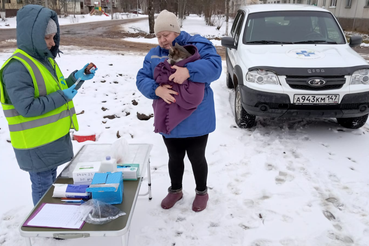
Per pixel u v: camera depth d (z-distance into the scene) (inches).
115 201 84.0
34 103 84.0
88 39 651.5
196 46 97.9
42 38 84.4
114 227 74.9
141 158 108.1
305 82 160.1
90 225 75.4
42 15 84.1
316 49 186.1
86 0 2605.8
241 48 200.5
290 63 169.5
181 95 92.7
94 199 82.6
